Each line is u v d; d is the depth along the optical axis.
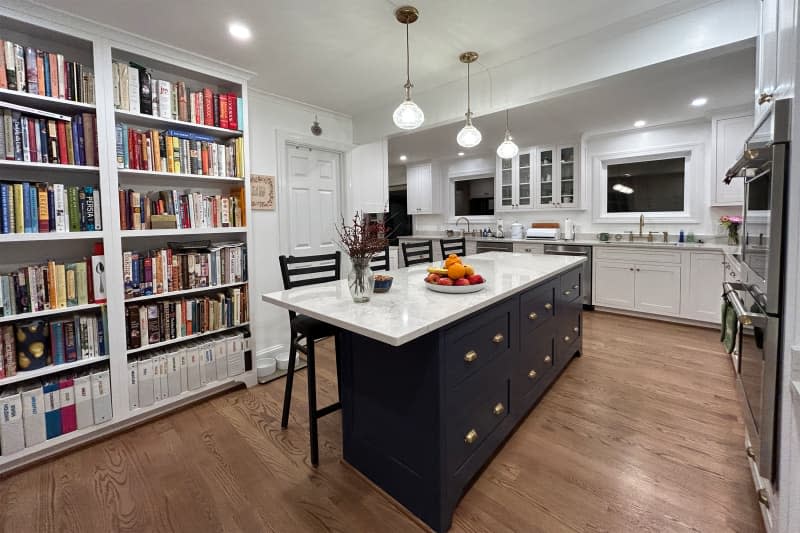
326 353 3.38
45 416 1.94
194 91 2.69
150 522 1.53
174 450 2.01
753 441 1.41
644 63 2.20
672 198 4.54
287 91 3.21
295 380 2.87
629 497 1.60
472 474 1.63
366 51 2.50
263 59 2.60
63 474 1.83
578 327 3.09
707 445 1.94
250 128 3.16
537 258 3.10
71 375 2.11
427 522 1.49
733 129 3.79
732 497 1.58
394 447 1.61
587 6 2.01
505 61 2.69
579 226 5.17
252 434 2.15
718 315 3.77
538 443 1.99
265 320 3.29
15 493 1.70
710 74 2.88
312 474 1.80
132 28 2.15
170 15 2.03
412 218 7.35
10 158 1.83
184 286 2.47
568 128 4.57
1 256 2.04
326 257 2.35
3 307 1.83
